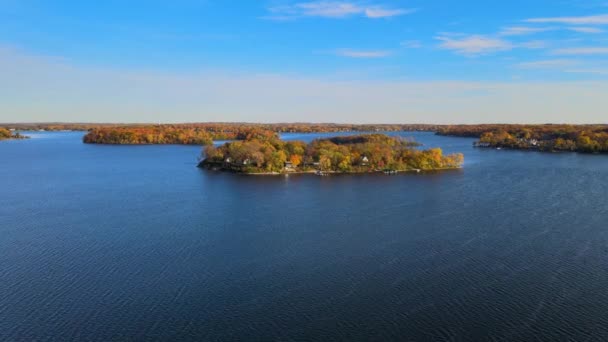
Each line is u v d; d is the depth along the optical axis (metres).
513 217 105.25
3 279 69.88
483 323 56.75
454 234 92.12
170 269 73.88
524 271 72.44
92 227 98.12
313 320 57.75
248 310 60.25
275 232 94.12
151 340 53.38
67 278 70.25
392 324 56.69
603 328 55.47
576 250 82.06
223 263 76.50
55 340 53.31
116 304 61.91
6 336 54.03
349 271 72.88
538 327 55.78
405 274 71.50
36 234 93.00
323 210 113.94
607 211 110.62
